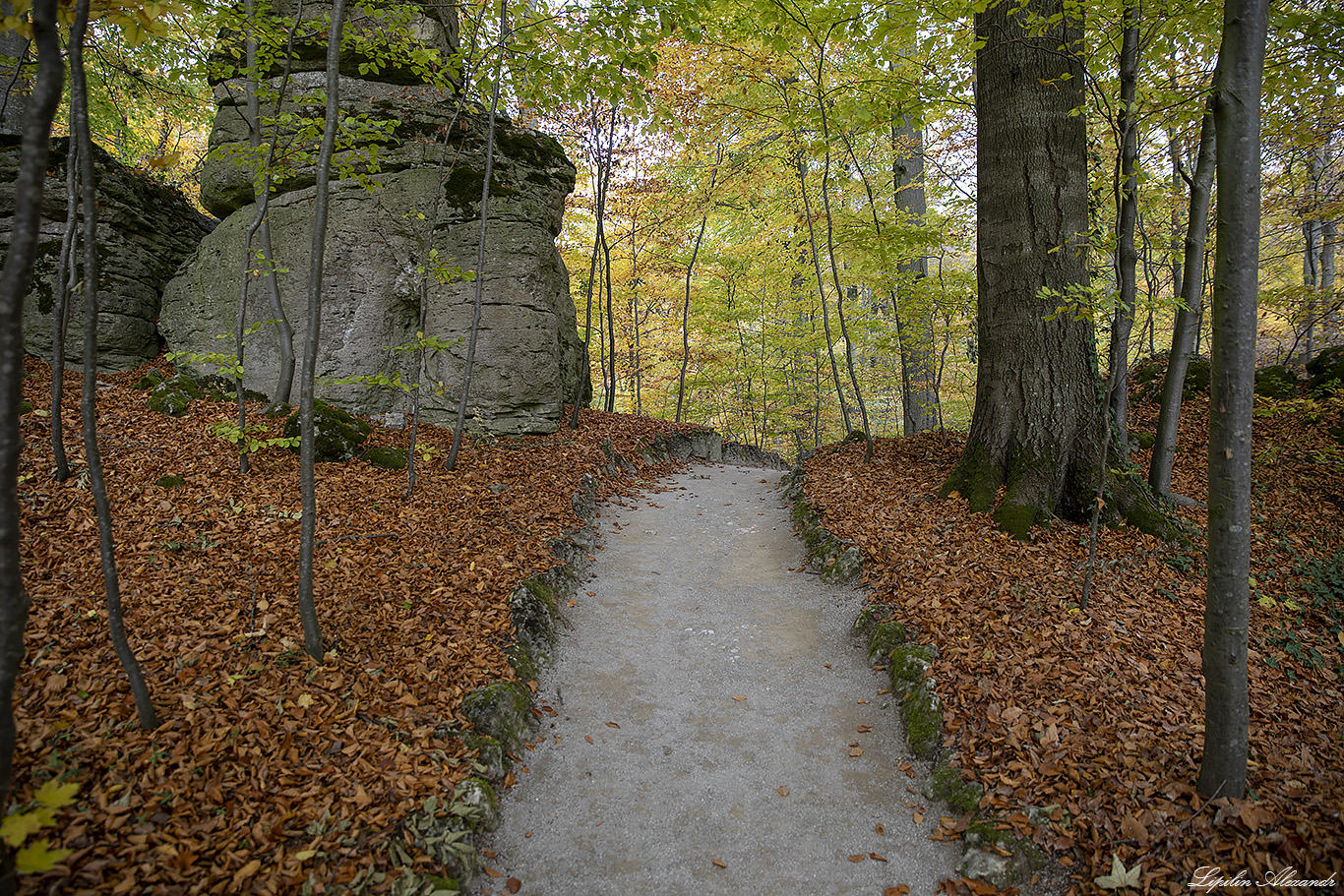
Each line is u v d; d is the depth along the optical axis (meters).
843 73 9.34
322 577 5.07
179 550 5.10
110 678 3.67
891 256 9.41
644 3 6.57
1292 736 3.93
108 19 3.26
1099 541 6.02
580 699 4.80
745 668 5.23
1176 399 6.58
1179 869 3.10
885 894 3.28
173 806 3.04
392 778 3.45
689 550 7.66
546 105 7.55
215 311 9.22
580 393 10.70
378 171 9.13
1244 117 3.05
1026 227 6.64
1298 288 8.93
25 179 2.23
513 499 7.39
